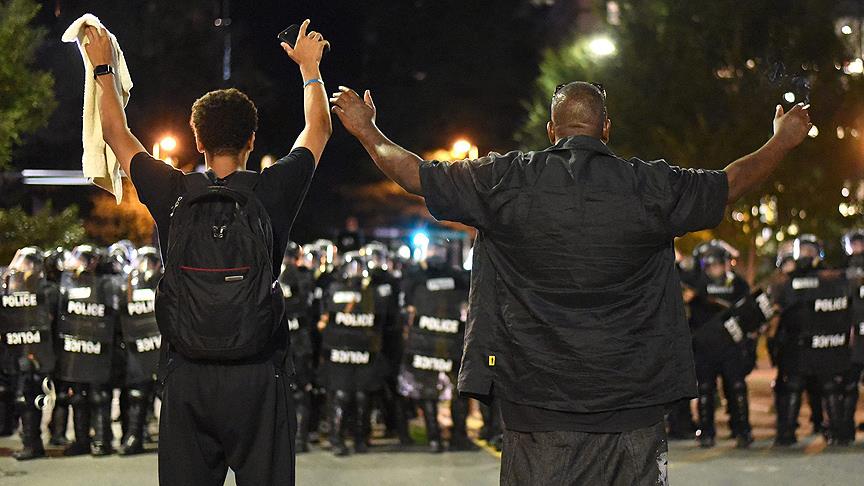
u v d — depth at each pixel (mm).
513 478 5590
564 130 5750
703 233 28281
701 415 15781
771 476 12984
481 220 5531
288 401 5785
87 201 33594
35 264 15391
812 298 15367
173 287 5449
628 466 5492
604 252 5418
